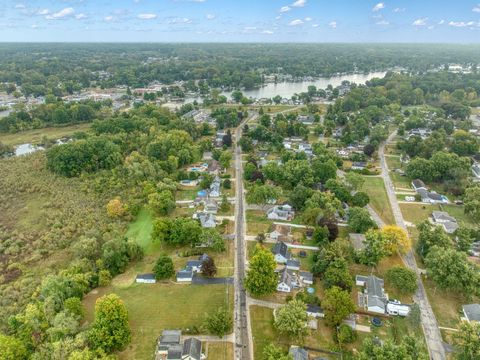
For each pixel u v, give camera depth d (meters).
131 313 82.81
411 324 79.12
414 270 98.38
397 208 134.12
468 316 80.69
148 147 176.75
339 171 169.62
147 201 134.38
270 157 186.50
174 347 71.25
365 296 88.00
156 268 93.19
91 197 137.62
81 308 79.19
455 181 144.88
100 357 67.00
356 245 104.75
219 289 90.94
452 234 114.94
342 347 73.44
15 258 106.06
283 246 104.25
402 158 180.88
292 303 77.56
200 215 121.94
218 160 181.12
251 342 75.19
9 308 82.75
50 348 68.06
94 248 101.00
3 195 142.75
